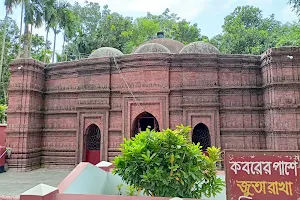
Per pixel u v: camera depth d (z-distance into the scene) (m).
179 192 4.43
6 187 8.88
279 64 10.55
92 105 12.58
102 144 12.23
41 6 24.45
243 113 11.67
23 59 12.92
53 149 13.24
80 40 27.22
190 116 11.65
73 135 13.10
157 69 11.93
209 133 11.55
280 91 10.41
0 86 30.00
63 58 30.23
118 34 29.91
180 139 4.59
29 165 12.41
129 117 11.98
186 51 13.86
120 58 12.34
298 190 3.30
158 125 11.97
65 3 27.20
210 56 11.78
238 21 32.91
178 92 11.91
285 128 10.16
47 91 13.85
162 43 16.67
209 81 11.77
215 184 5.00
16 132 12.50
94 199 4.00
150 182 4.36
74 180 5.16
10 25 32.78
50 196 3.99
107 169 6.82
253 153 3.54
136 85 12.03
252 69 11.95
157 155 4.45
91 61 12.71
